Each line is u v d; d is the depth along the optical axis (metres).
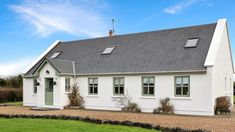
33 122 17.38
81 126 15.83
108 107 26.05
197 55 22.95
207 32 24.91
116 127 15.50
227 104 22.31
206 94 21.34
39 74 28.70
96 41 32.16
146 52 26.30
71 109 26.72
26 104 30.97
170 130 14.21
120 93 25.55
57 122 17.39
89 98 27.27
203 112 21.45
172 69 22.83
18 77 44.00
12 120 18.36
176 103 22.64
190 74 22.06
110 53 28.61
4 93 37.25
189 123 17.00
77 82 28.11
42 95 28.47
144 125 15.39
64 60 29.61
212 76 21.20
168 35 27.16
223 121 17.97
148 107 23.94
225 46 25.31
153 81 23.89
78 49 32.19
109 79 26.12
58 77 27.16
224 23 24.86
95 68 27.48
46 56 33.59
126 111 24.55
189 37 25.34
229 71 26.78
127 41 29.34
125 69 25.39
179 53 24.14
